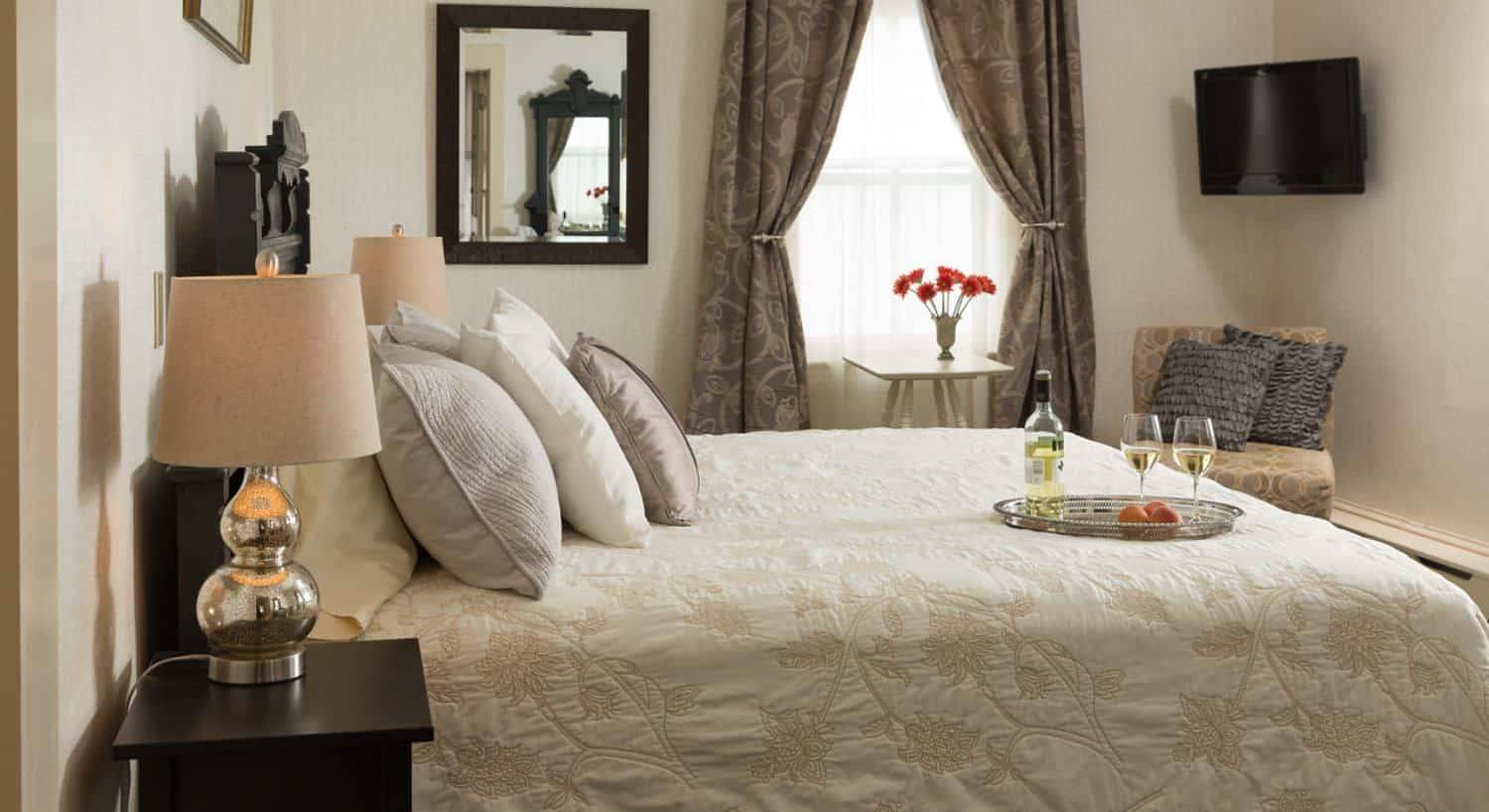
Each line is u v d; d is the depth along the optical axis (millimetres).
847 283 5988
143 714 1769
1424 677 2387
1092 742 2301
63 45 1621
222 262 2617
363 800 1781
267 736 1689
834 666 2250
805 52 5727
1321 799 2346
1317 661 2373
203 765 1743
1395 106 5391
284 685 1888
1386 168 5461
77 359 1720
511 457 2387
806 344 5988
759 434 4035
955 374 5250
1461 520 5082
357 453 1857
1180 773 2316
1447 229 5098
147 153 2252
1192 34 6141
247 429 1775
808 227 5938
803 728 2225
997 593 2350
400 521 2408
